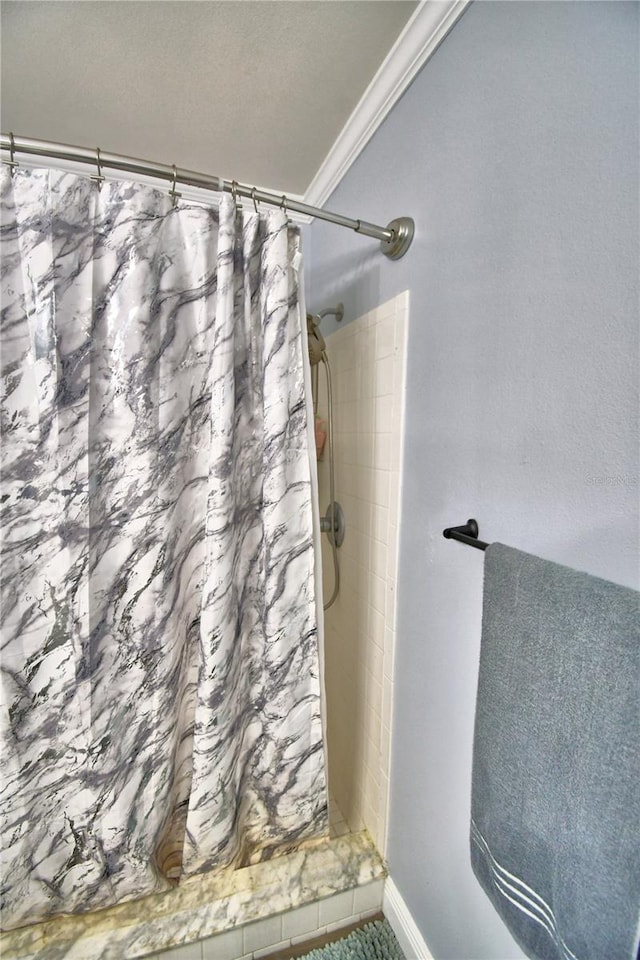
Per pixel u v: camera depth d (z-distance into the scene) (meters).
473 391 0.81
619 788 0.45
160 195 0.87
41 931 0.99
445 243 0.89
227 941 1.05
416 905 1.04
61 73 1.08
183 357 0.93
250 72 1.07
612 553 0.55
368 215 1.24
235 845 1.10
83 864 0.98
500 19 0.72
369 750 1.29
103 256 0.85
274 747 1.10
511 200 0.71
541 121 0.64
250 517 1.05
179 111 1.22
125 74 1.09
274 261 0.94
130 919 1.02
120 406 0.88
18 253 0.81
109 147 1.38
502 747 0.61
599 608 0.48
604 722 0.47
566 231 0.60
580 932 0.49
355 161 1.33
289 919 1.10
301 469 1.02
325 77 1.08
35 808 0.93
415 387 1.02
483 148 0.77
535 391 0.67
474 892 0.83
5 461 0.84
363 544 1.32
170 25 0.95
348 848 1.24
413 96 1.00
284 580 1.03
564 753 0.51
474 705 0.82
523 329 0.69
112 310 0.86
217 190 0.91
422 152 0.97
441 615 0.92
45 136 1.32
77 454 0.86
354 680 1.40
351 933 1.14
